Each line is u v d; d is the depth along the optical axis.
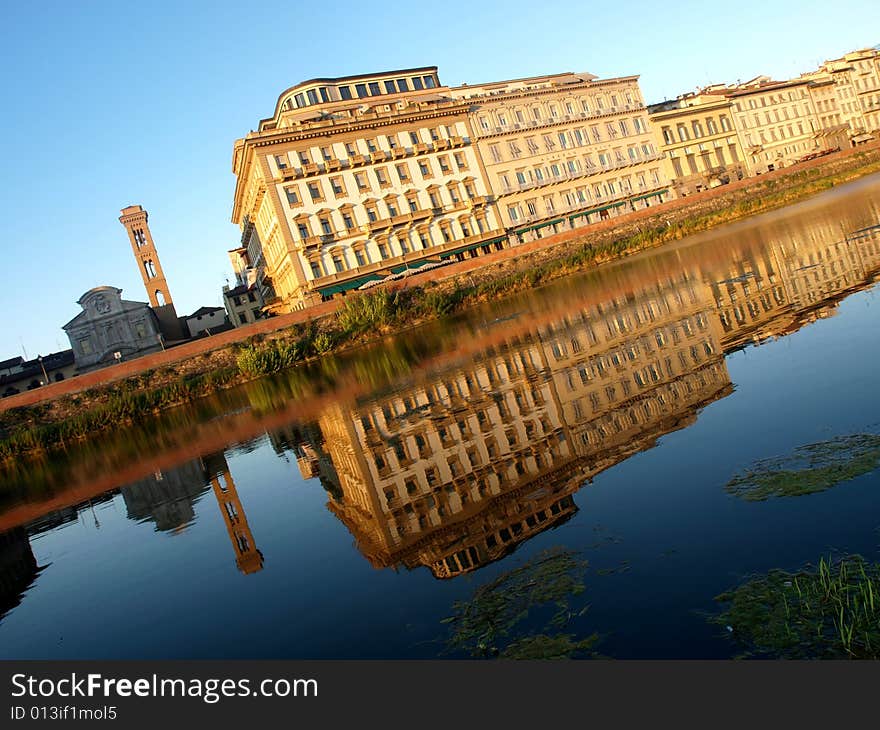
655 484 9.56
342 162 65.56
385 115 68.81
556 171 80.62
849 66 117.69
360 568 9.81
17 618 12.03
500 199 75.19
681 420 12.14
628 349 19.88
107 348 82.69
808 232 35.66
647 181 88.75
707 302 23.89
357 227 65.88
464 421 16.98
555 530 9.02
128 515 18.47
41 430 38.81
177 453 26.86
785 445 9.58
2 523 22.45
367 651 7.19
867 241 26.84
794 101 107.44
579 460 11.62
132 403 41.56
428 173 71.06
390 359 36.62
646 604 6.61
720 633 5.86
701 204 71.12
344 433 20.23
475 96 76.62
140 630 9.77
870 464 8.18
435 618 7.56
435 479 12.99
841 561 6.36
